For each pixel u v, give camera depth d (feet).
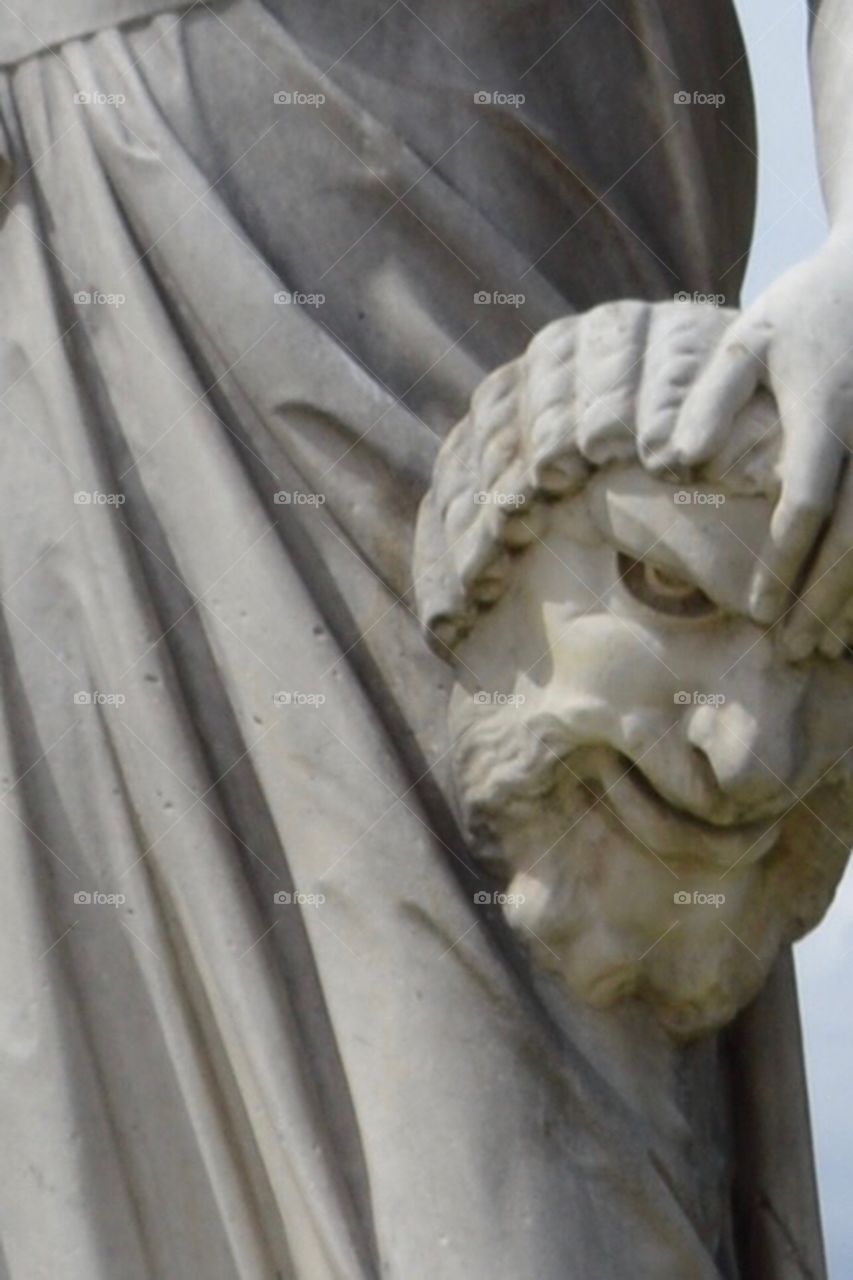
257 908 27.32
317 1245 26.73
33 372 28.48
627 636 26.23
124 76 28.84
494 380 26.91
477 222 28.63
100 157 28.73
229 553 27.68
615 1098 27.02
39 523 28.22
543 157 29.14
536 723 26.68
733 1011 27.48
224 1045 27.30
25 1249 27.14
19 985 27.45
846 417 25.67
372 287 28.48
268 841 27.53
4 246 28.86
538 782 26.84
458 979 26.86
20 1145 27.25
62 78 28.99
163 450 28.04
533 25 29.35
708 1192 27.66
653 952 27.09
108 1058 27.43
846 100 27.99
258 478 27.99
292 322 27.99
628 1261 26.68
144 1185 27.22
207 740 27.68
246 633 27.55
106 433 28.30
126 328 28.30
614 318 26.43
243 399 28.12
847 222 26.58
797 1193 28.40
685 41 29.86
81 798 27.78
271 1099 26.86
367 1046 26.84
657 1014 27.45
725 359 25.90
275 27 28.84
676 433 25.85
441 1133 26.58
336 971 27.02
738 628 26.14
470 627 27.09
